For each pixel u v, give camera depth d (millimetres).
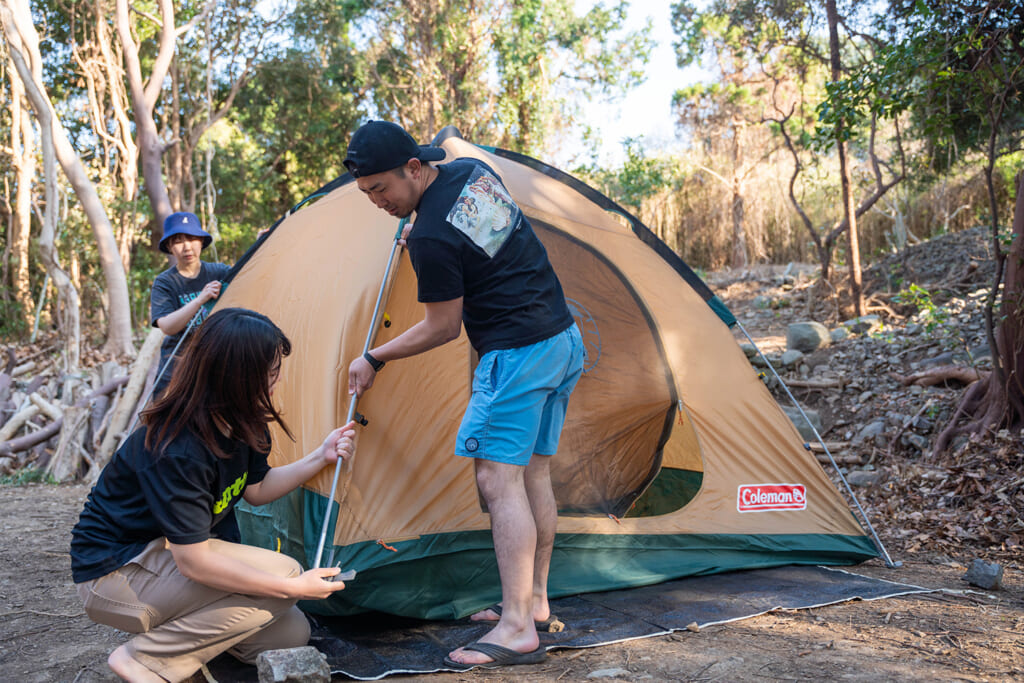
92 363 10305
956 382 6707
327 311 3209
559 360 2637
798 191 21531
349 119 23266
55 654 2824
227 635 2252
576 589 3389
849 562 3982
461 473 3186
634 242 4094
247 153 22719
